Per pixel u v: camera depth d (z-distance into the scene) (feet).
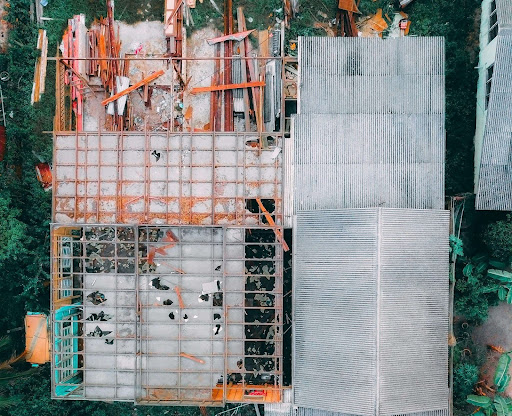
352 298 65.92
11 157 78.74
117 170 71.61
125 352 71.92
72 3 79.15
